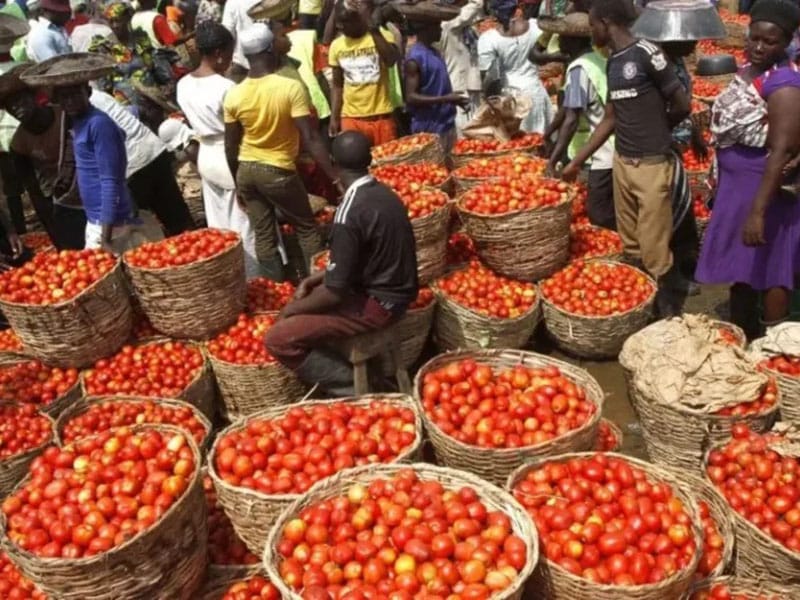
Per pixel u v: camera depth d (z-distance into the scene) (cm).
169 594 262
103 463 284
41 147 450
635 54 427
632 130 439
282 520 266
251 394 400
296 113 463
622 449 387
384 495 275
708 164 576
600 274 464
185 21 970
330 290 346
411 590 242
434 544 252
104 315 391
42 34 680
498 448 304
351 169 346
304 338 361
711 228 402
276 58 543
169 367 398
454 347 448
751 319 433
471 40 729
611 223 524
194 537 269
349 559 254
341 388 379
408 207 439
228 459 297
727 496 293
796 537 269
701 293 527
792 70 353
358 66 616
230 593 276
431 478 281
